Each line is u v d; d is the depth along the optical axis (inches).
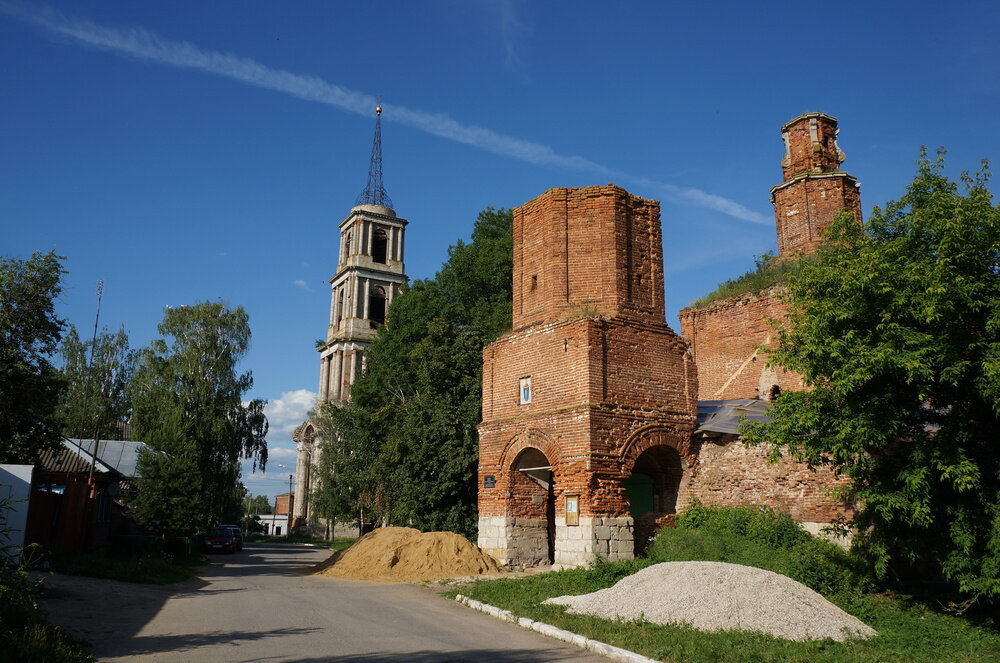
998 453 484.1
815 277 548.4
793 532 734.5
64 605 556.4
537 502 931.3
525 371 919.7
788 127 1235.2
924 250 502.9
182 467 1168.2
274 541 2704.2
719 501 848.9
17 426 880.3
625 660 386.0
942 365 470.0
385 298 3004.4
